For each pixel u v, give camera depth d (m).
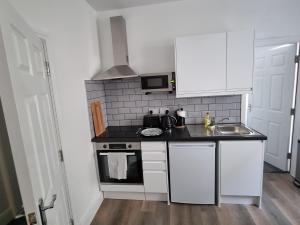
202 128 2.49
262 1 2.40
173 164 2.21
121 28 2.51
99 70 2.70
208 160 2.14
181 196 2.27
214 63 2.26
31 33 1.11
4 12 0.74
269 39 2.47
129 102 2.83
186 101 2.72
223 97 2.64
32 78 1.04
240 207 2.21
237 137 2.05
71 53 1.96
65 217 1.71
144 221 2.10
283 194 2.39
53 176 1.25
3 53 0.72
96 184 2.42
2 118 2.02
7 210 2.08
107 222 2.12
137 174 2.33
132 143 2.25
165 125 2.51
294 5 2.36
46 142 1.20
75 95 2.01
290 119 2.75
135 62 2.72
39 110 1.13
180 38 2.26
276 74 2.86
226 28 2.50
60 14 1.79
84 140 2.16
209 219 2.06
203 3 2.49
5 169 2.06
